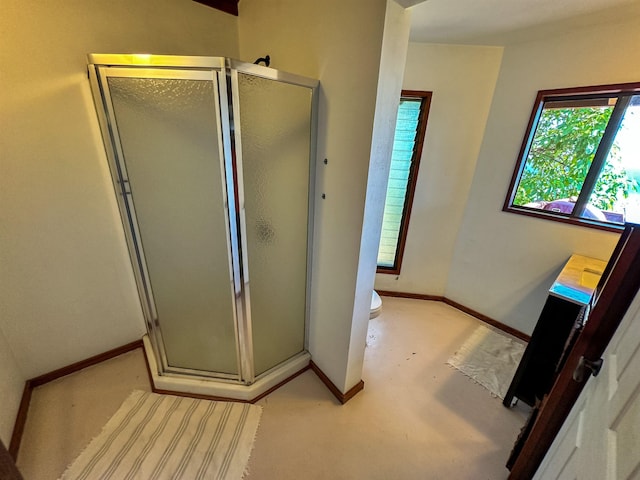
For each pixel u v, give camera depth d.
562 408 0.90
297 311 1.73
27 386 1.51
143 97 1.13
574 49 1.66
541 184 1.97
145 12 1.41
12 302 1.40
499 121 2.06
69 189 1.44
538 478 0.93
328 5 1.13
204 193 1.26
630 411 0.49
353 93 1.12
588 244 1.79
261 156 1.27
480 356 1.99
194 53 1.61
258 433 1.40
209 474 1.21
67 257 1.51
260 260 1.44
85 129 1.41
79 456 1.25
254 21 1.60
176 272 1.44
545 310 1.38
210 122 1.13
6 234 1.33
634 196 1.62
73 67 1.31
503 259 2.21
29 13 1.17
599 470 0.51
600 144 1.69
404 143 2.35
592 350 0.79
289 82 1.20
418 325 2.33
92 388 1.58
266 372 1.67
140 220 1.34
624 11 1.38
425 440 1.41
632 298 0.70
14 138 1.25
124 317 1.80
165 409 1.48
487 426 1.49
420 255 2.60
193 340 1.59
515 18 1.50
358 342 1.50
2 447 0.51
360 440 1.39
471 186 2.29
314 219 1.53
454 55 2.03
